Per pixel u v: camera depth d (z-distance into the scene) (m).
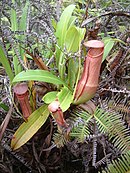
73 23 0.46
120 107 0.43
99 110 0.42
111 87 0.46
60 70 0.44
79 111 0.42
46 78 0.41
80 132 0.40
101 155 0.46
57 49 0.45
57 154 0.47
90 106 0.42
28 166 0.46
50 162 0.48
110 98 0.48
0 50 0.41
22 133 0.42
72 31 0.42
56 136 0.41
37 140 0.46
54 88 0.46
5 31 0.42
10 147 0.44
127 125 0.45
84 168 0.48
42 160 0.47
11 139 0.45
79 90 0.41
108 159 0.42
